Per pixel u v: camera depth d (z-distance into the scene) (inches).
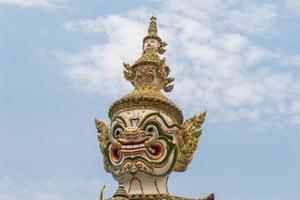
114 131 1040.2
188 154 1050.7
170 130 1029.2
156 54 1125.1
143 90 1074.1
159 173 1005.2
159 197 967.6
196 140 1062.4
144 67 1093.1
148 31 1158.3
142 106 1043.9
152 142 1006.4
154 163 1003.3
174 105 1062.4
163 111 1047.0
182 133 1058.7
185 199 978.7
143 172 999.6
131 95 1060.5
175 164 1024.9
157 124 1018.1
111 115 1083.9
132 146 1010.1
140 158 1002.1
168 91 1119.0
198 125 1072.2
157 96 1059.3
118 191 950.4
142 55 1125.1
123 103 1055.0
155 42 1138.0
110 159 1044.5
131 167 1001.5
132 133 1010.7
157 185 1004.6
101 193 978.1
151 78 1085.1
